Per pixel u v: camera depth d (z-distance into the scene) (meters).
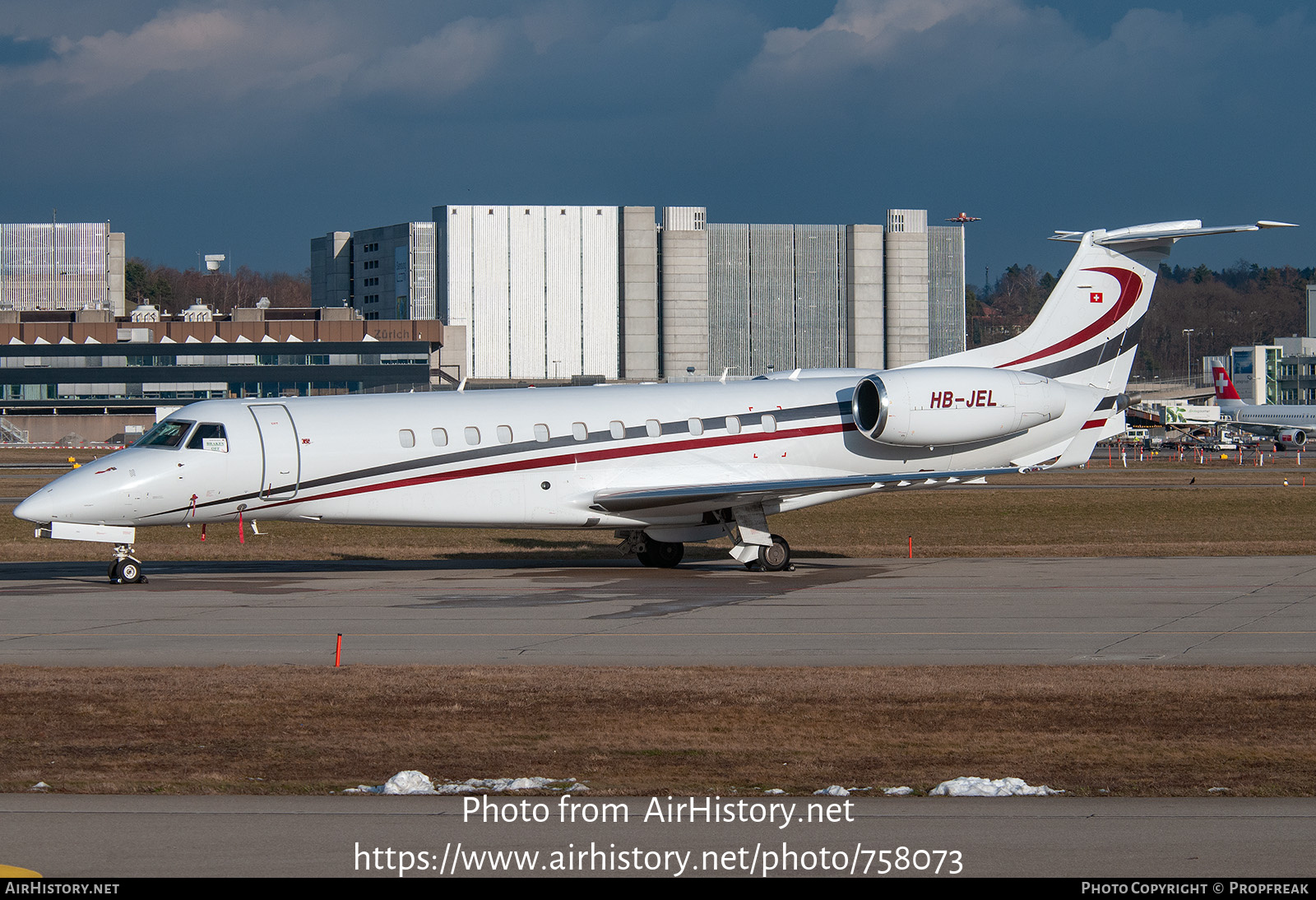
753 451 82.12
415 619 58.22
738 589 69.69
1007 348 86.81
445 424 76.62
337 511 75.00
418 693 42.12
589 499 77.94
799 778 31.53
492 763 33.25
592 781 31.20
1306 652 49.69
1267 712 39.28
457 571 79.75
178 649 50.47
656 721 38.16
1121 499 144.38
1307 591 67.69
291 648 50.75
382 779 31.44
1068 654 49.38
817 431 83.50
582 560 88.00
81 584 72.31
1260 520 122.44
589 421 79.19
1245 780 31.17
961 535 108.50
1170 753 34.31
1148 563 83.69
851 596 66.38
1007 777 31.69
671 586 71.25
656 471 80.00
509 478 77.19
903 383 81.38
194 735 36.47
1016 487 164.62
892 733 36.78
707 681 43.97
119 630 55.06
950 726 37.66
